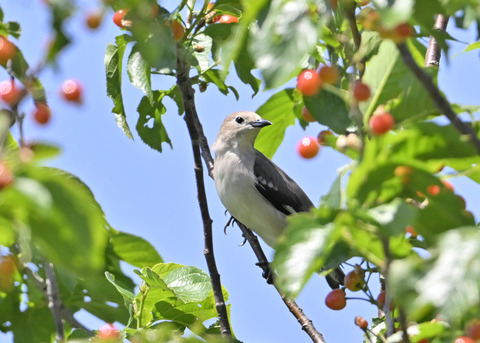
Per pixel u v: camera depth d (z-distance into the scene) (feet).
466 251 19.93
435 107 26.43
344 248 27.02
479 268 19.57
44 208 16.96
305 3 21.80
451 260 19.90
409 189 24.53
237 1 44.01
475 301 19.33
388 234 21.27
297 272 21.45
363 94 24.66
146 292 41.75
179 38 38.01
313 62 40.57
